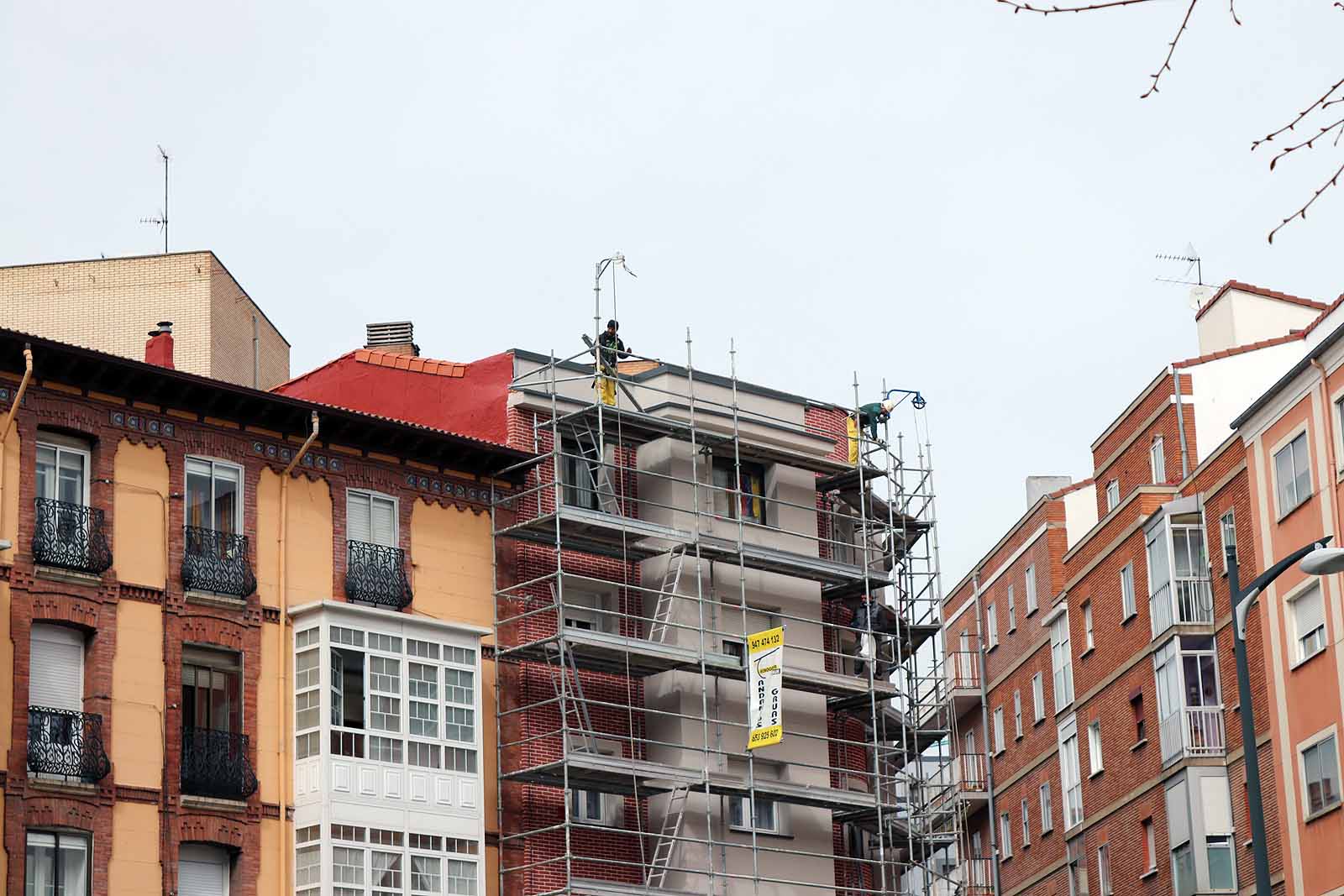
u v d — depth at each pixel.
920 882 91.69
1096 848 72.88
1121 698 70.38
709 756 57.41
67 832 45.62
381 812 49.72
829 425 64.81
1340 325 53.91
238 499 50.34
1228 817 63.19
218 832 47.69
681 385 60.09
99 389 48.53
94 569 47.16
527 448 56.56
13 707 45.44
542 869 53.41
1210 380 69.50
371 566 52.00
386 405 59.25
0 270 68.06
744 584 59.25
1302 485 56.75
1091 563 73.44
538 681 55.16
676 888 56.03
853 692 61.41
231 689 49.03
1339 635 54.66
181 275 67.12
